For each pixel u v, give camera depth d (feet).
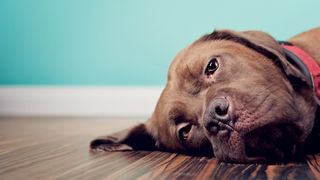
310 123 1.86
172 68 2.14
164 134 2.18
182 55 2.12
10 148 2.50
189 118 1.99
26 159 2.12
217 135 1.76
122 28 4.24
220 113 1.72
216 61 1.94
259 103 1.70
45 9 4.48
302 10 3.71
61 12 4.43
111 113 4.40
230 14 3.89
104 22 4.29
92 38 4.36
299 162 1.79
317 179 1.50
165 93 2.13
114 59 4.32
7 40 4.63
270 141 1.75
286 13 3.75
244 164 1.79
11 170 1.85
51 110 4.56
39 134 3.15
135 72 4.28
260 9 3.81
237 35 2.05
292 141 1.79
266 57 1.97
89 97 4.44
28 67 4.61
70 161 2.03
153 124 2.26
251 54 1.98
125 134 2.31
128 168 1.82
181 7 4.02
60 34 4.46
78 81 4.48
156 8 4.10
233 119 1.69
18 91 4.63
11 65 4.65
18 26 4.58
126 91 4.33
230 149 1.74
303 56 2.03
